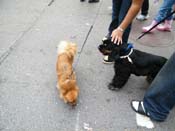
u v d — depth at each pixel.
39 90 1.72
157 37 2.38
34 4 3.00
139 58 1.58
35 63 1.97
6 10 2.84
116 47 1.56
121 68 1.61
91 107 1.60
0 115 1.53
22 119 1.51
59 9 2.87
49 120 1.51
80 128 1.47
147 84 1.78
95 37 2.34
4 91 1.70
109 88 1.73
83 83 1.78
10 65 1.95
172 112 1.58
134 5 1.46
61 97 1.61
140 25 2.56
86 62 1.99
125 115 1.55
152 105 1.50
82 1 3.06
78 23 2.58
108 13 2.79
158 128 1.48
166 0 2.31
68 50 1.72
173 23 2.62
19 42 2.24
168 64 1.36
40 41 2.27
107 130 1.46
